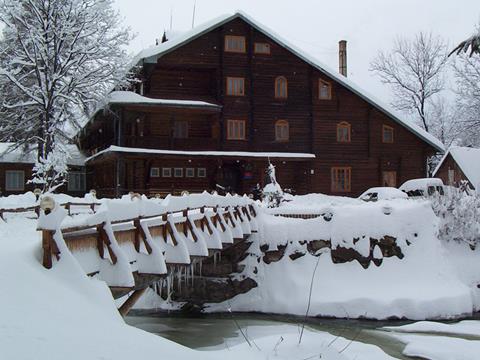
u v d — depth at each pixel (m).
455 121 51.09
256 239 21.72
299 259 21.67
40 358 4.29
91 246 7.32
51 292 5.61
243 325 17.72
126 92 34.62
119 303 19.12
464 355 13.26
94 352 4.76
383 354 12.66
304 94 37.38
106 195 37.28
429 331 16.59
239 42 36.53
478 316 19.44
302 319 19.00
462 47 15.28
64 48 34.38
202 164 35.84
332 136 37.59
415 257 21.61
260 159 35.69
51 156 28.06
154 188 34.69
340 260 21.67
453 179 43.38
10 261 5.75
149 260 8.75
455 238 22.48
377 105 37.44
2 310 4.84
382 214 22.16
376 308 19.02
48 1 33.34
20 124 34.88
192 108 33.88
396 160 38.41
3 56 34.16
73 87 33.50
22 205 20.86
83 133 44.59
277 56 37.03
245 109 36.25
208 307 20.27
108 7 34.00
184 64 35.59
